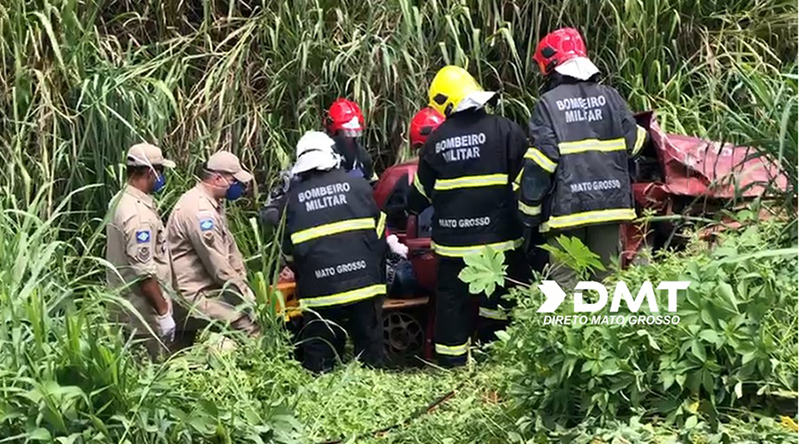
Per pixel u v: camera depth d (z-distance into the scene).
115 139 6.18
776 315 3.71
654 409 3.54
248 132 7.02
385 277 5.53
